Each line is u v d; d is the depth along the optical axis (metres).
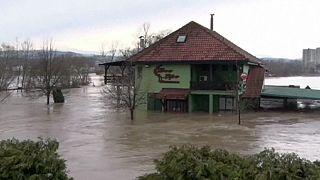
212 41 39.41
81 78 100.44
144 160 17.84
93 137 24.33
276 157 6.84
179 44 40.12
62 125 29.84
